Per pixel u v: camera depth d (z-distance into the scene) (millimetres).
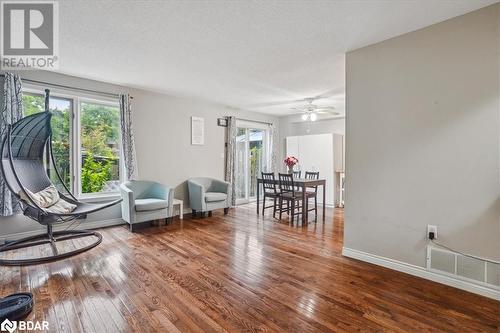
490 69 2072
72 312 1870
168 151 4949
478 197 2143
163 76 3844
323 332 1676
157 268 2625
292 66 3412
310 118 5434
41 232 3602
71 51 2936
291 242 3486
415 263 2473
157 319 1798
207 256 2963
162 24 2350
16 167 3014
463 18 2184
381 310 1918
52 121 3785
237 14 2184
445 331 1689
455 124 2240
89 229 4020
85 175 4105
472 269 2170
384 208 2666
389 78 2615
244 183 6641
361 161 2828
